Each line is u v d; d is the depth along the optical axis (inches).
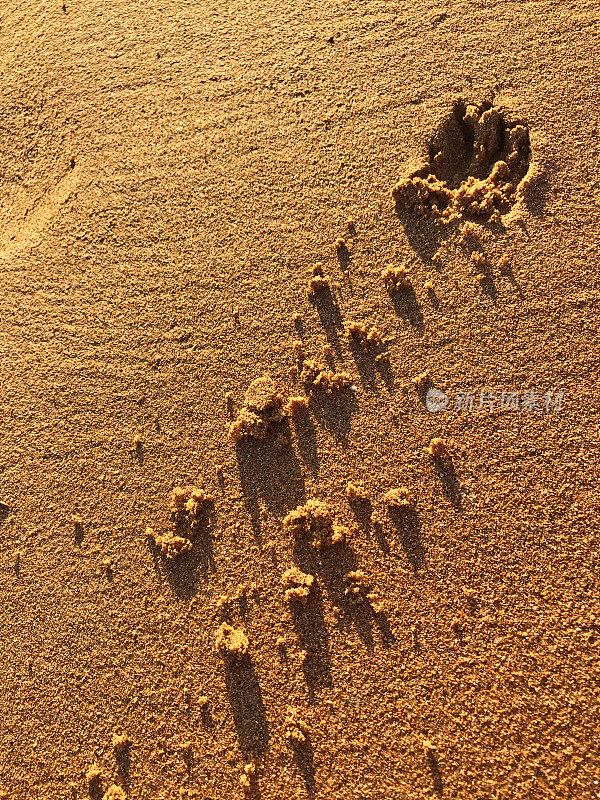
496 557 24.1
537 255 25.5
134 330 26.3
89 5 29.8
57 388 26.2
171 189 27.2
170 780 23.6
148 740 23.8
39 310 26.8
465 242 25.8
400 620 24.0
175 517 24.9
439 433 24.9
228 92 27.9
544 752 23.1
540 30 27.1
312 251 26.3
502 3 27.5
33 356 26.5
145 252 26.8
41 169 28.4
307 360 25.5
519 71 26.8
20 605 24.9
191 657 24.2
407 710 23.5
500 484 24.5
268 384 25.4
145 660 24.3
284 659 24.0
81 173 27.9
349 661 23.8
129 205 27.3
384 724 23.5
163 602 24.5
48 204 28.0
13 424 26.1
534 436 24.6
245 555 24.6
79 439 25.8
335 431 25.1
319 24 28.2
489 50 27.1
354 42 27.9
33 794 23.8
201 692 24.0
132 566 24.8
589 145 26.0
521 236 25.7
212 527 24.8
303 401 25.3
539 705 23.3
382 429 25.0
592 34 26.8
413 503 24.5
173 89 28.2
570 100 26.4
